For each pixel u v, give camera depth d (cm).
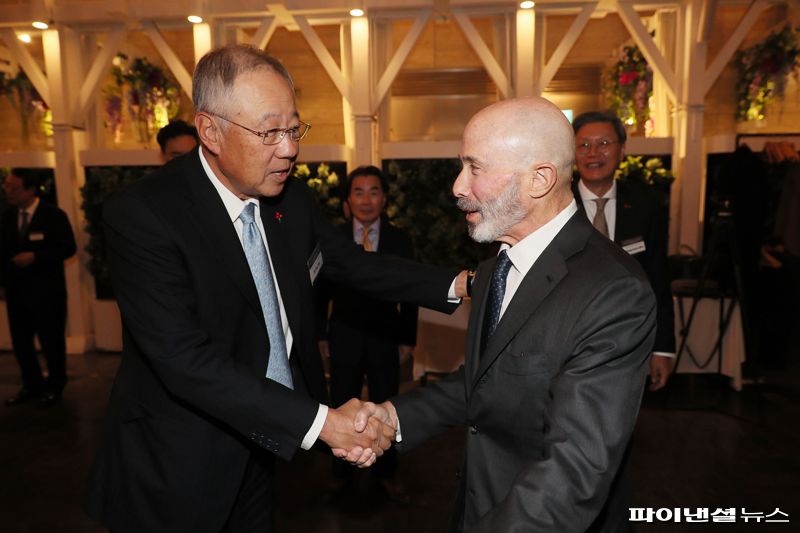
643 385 110
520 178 114
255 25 556
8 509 287
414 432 146
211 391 133
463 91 848
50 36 538
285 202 162
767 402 416
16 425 393
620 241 256
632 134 593
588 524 100
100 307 568
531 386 114
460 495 133
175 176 145
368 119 532
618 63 581
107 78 600
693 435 361
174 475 140
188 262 138
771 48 514
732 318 424
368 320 285
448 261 507
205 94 132
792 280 487
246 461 148
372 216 296
